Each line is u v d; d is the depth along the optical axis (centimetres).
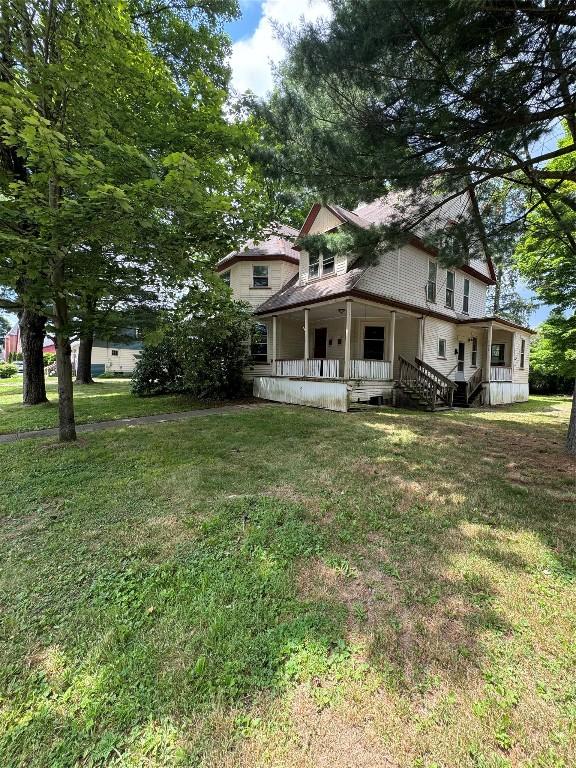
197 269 579
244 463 504
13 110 421
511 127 399
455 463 514
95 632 207
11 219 448
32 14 479
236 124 577
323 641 198
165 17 888
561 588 242
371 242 602
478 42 345
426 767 139
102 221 431
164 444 606
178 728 154
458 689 171
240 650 192
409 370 1308
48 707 164
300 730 153
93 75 480
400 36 349
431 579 251
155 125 542
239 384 1303
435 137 431
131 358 3319
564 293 997
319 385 1082
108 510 358
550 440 676
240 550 287
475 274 1597
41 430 742
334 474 459
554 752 145
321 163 500
